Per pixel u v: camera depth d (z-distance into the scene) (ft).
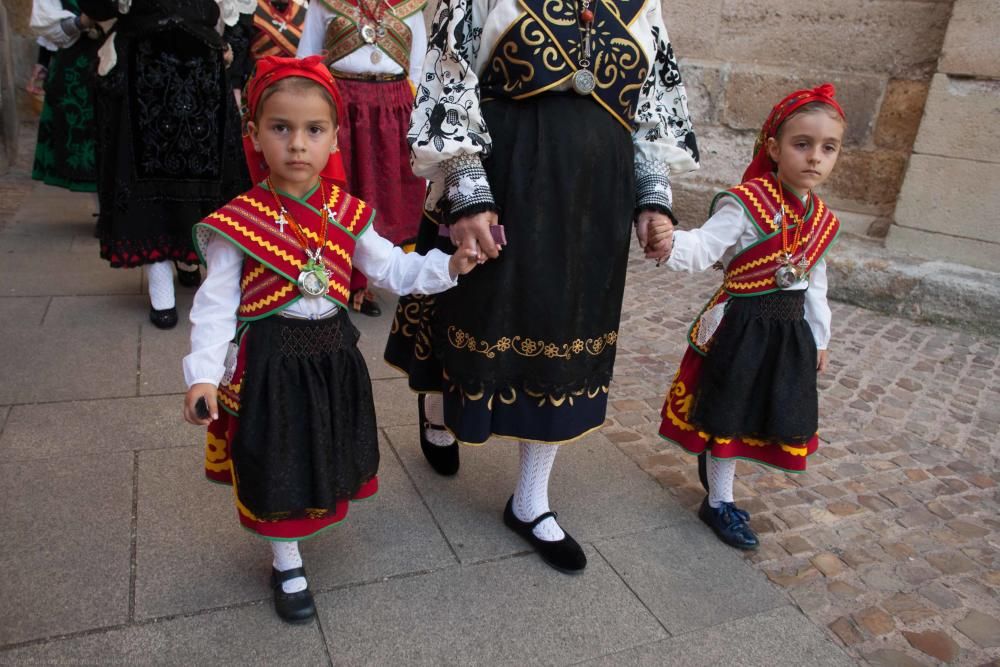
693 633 6.78
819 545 8.25
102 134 10.94
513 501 7.79
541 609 6.88
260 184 5.96
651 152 6.87
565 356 6.56
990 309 14.46
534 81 6.05
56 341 11.02
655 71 6.91
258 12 14.10
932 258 15.71
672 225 6.89
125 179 10.85
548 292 6.32
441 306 6.84
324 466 5.97
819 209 7.54
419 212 13.33
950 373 12.96
